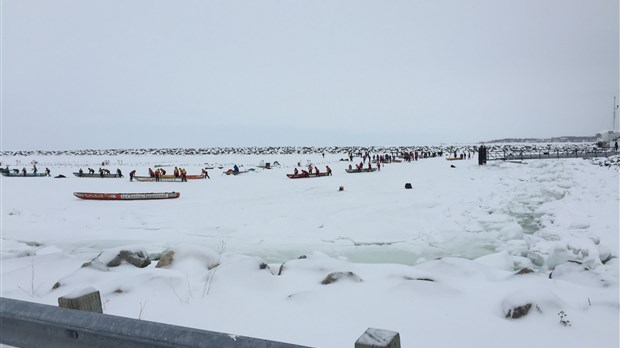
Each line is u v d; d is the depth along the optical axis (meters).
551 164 29.95
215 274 5.95
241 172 47.75
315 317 4.51
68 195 27.58
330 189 27.80
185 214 18.77
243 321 4.42
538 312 4.32
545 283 5.64
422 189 25.53
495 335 3.98
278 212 18.72
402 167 47.91
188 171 56.19
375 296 5.11
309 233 14.21
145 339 2.14
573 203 16.12
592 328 4.08
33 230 14.95
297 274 6.31
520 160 42.28
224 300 5.07
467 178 30.91
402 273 6.02
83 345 2.37
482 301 4.93
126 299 5.13
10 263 8.23
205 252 7.28
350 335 4.05
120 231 15.05
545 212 15.68
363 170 42.28
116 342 2.25
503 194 21.02
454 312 4.58
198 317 4.54
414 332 4.08
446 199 20.53
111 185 34.72
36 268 7.23
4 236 14.04
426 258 10.97
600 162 29.84
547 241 11.12
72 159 117.31
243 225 15.89
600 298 4.91
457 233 13.48
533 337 3.92
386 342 1.99
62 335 2.43
